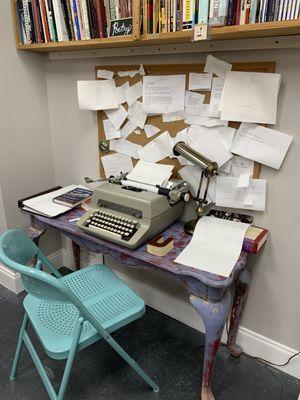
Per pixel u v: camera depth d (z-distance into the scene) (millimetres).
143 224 1362
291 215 1363
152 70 1524
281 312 1522
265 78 1236
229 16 1094
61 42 1536
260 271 1518
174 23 1193
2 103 1790
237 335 1679
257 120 1294
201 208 1464
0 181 1883
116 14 1351
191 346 1726
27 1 1601
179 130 1537
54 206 1724
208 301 1206
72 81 1859
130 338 1771
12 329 1817
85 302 1386
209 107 1407
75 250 2207
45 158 2117
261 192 1396
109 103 1702
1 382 1508
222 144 1424
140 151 1703
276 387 1503
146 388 1487
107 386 1492
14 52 1779
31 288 1111
